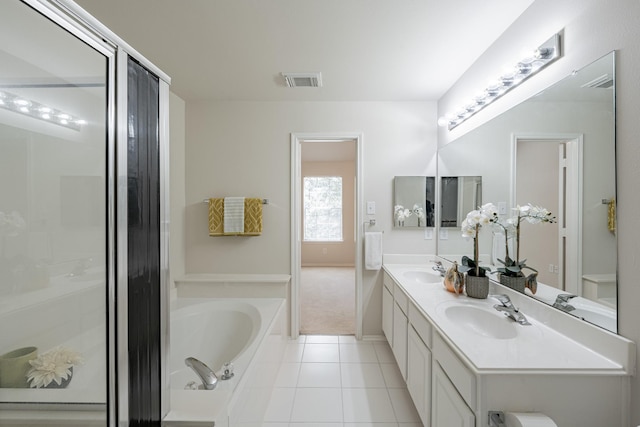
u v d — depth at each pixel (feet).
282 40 5.99
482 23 5.41
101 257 2.42
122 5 4.91
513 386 3.21
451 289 6.07
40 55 2.20
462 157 7.51
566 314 3.98
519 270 5.09
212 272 9.51
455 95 7.89
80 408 2.42
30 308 2.40
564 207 4.11
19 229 2.38
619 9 3.29
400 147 9.24
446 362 4.10
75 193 2.40
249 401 4.67
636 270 3.11
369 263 9.04
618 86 3.31
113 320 2.44
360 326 9.29
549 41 4.34
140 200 2.75
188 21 5.37
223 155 9.45
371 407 6.15
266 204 9.44
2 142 2.29
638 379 3.10
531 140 4.86
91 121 2.37
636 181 3.11
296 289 9.36
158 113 3.03
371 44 6.12
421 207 9.21
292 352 8.50
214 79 7.81
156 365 3.03
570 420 3.20
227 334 7.49
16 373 2.35
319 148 17.58
